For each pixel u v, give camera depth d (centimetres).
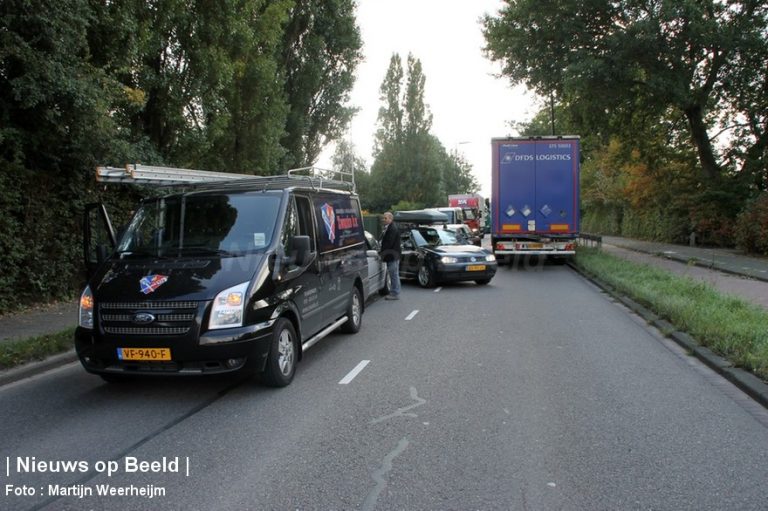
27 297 1029
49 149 1005
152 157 1207
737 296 1002
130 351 532
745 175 2377
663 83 2038
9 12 795
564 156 1822
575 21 2158
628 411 510
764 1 2078
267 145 1706
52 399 571
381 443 443
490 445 436
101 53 1046
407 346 783
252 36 1479
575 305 1133
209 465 409
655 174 2847
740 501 348
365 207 5553
